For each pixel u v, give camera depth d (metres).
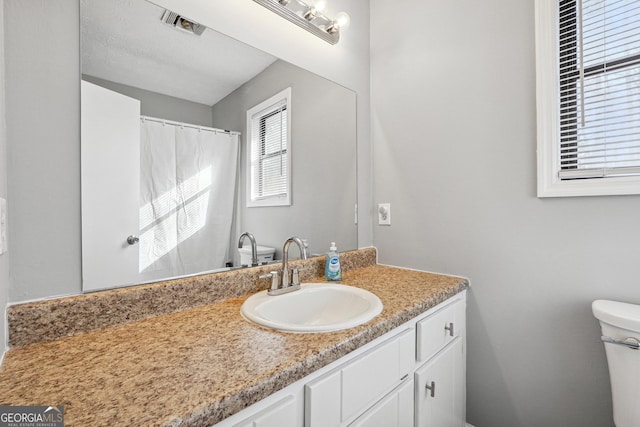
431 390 1.07
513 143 1.25
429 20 1.51
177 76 1.04
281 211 1.34
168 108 1.02
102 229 0.87
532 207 1.20
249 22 1.22
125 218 0.92
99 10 0.87
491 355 1.33
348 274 1.50
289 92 1.37
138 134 0.95
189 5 1.05
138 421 0.45
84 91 0.84
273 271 1.13
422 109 1.54
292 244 1.39
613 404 0.95
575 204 1.10
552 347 1.17
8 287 0.71
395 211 1.66
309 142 1.45
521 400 1.25
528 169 1.21
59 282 0.79
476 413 1.38
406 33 1.60
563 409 1.15
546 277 1.17
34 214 0.75
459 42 1.40
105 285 0.87
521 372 1.25
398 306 0.99
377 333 0.83
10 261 0.72
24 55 0.74
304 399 0.67
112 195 0.89
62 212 0.80
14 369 0.61
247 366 0.61
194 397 0.51
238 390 0.53
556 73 1.14
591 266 1.07
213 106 1.13
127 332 0.80
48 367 0.62
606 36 1.06
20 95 0.73
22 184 0.73
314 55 1.47
